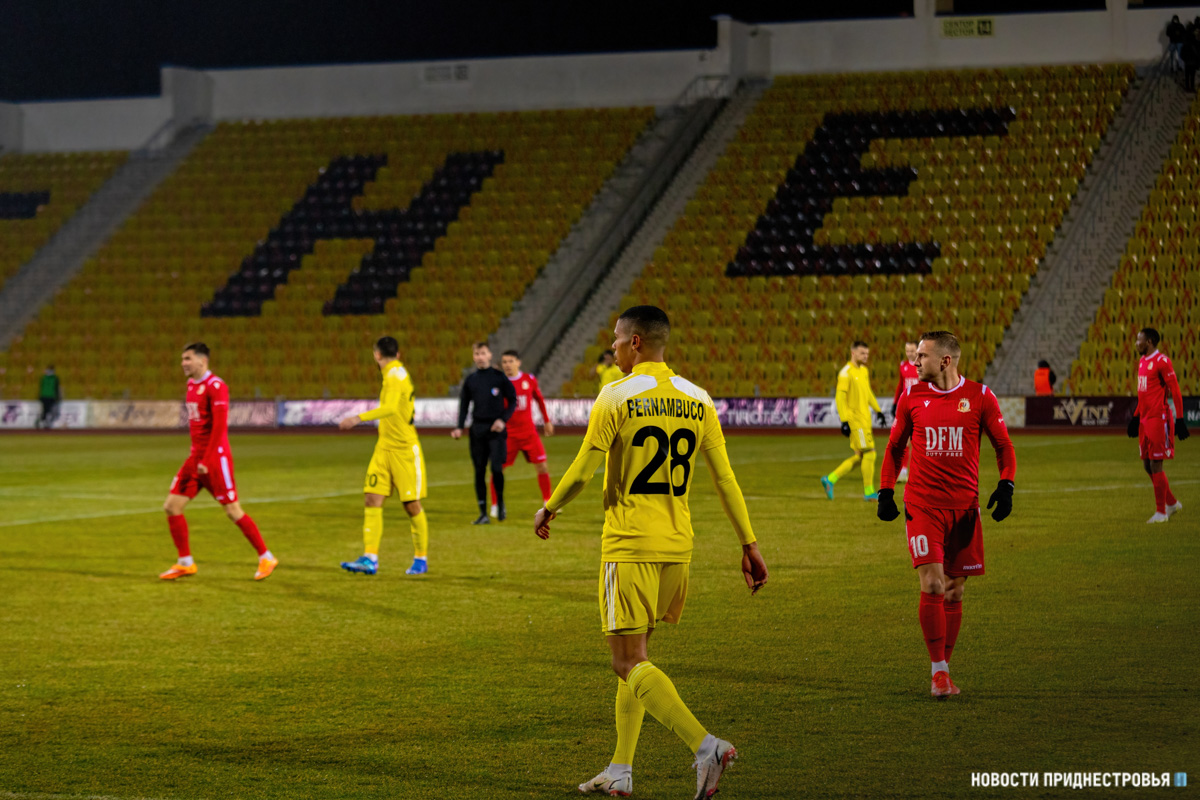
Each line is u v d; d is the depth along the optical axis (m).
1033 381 99.44
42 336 126.31
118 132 149.50
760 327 109.81
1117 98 119.50
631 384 17.11
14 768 17.97
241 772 17.72
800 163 122.75
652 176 126.75
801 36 133.12
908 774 17.12
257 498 55.19
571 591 32.38
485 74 141.25
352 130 141.62
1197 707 20.11
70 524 46.81
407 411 35.06
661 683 16.06
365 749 18.78
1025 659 23.50
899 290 108.81
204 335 122.94
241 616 29.42
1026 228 110.62
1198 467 61.88
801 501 51.28
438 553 39.19
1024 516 44.09
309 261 127.56
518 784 17.14
